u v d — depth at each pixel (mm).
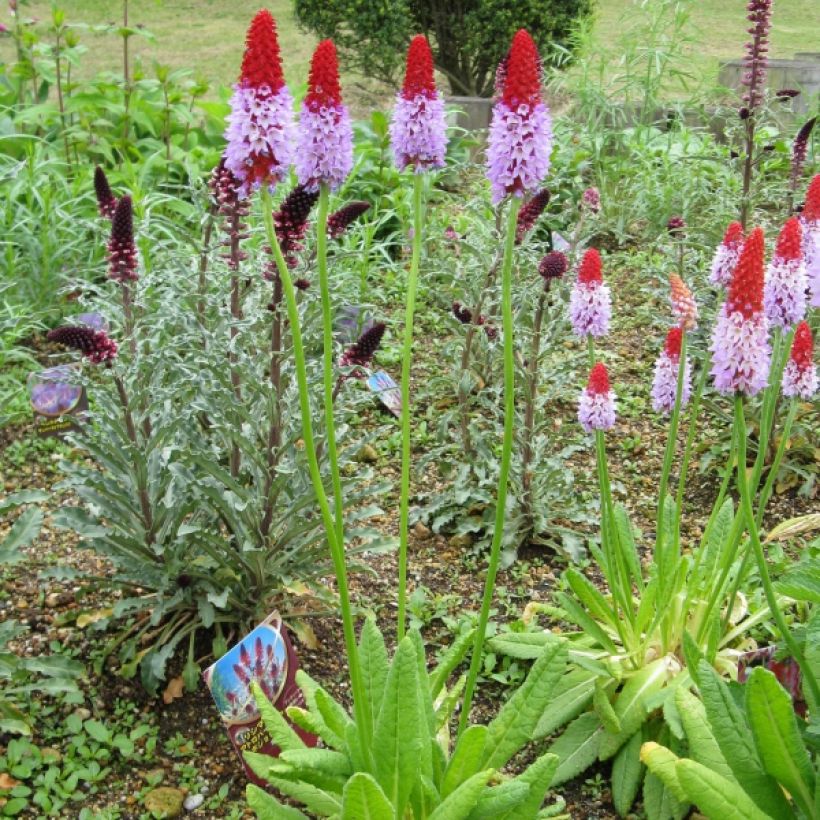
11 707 867
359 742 679
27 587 1066
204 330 1011
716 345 693
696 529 1246
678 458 1391
